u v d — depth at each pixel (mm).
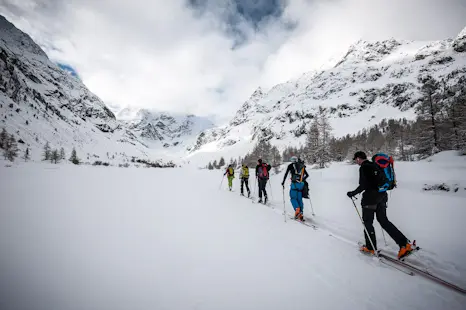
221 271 2969
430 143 26438
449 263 3564
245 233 4680
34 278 2357
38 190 8656
